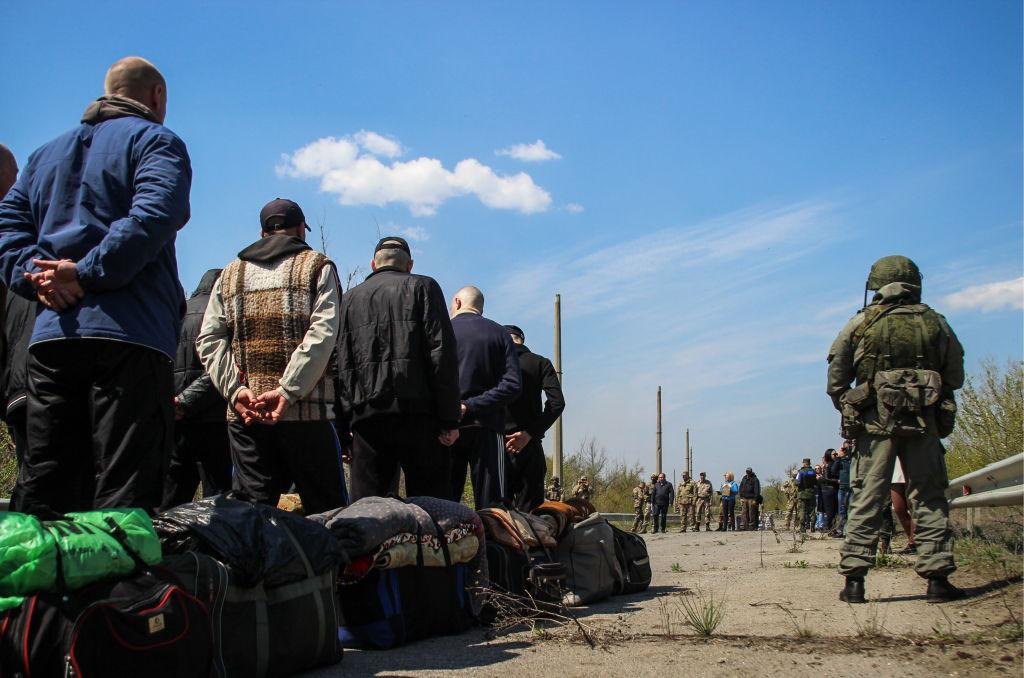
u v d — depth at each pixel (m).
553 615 5.54
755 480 31.81
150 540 3.34
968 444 15.41
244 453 4.94
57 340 3.62
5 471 8.84
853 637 4.67
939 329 5.93
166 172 3.82
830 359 6.18
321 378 4.99
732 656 4.29
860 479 6.02
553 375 8.31
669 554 13.08
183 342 6.27
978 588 6.14
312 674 4.11
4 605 2.96
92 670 2.93
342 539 4.62
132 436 3.68
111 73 4.16
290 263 4.95
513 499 8.28
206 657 3.32
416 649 4.73
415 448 5.50
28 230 3.96
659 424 51.66
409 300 5.43
